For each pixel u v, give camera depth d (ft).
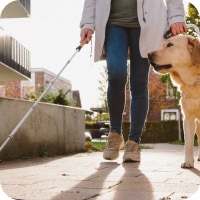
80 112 25.76
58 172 10.95
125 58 13.38
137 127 13.75
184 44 13.10
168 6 13.79
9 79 64.54
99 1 13.65
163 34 13.48
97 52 13.76
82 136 26.03
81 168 12.01
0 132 15.99
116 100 13.55
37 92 102.68
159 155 19.61
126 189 7.76
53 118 21.43
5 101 16.52
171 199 6.71
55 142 21.50
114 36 13.43
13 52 55.88
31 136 18.74
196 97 12.51
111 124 14.06
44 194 7.22
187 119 12.46
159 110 90.22
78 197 6.90
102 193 7.29
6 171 11.51
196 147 36.78
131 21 13.51
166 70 13.25
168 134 73.97
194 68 12.78
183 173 10.44
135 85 13.75
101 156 19.26
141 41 13.38
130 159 13.64
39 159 17.02
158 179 9.18
